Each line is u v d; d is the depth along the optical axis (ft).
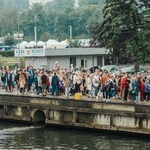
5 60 392.47
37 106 172.14
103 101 156.04
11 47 498.28
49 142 144.15
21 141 146.10
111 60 272.10
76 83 176.14
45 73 179.32
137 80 156.25
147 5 225.76
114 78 165.48
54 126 168.35
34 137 151.94
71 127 163.73
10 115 182.19
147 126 145.38
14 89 202.90
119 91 164.76
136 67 218.59
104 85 162.09
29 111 175.42
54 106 166.91
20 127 170.09
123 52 231.30
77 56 268.62
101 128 155.22
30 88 190.70
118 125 151.43
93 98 167.94
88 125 158.61
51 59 258.57
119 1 221.87
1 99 184.75
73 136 151.94
